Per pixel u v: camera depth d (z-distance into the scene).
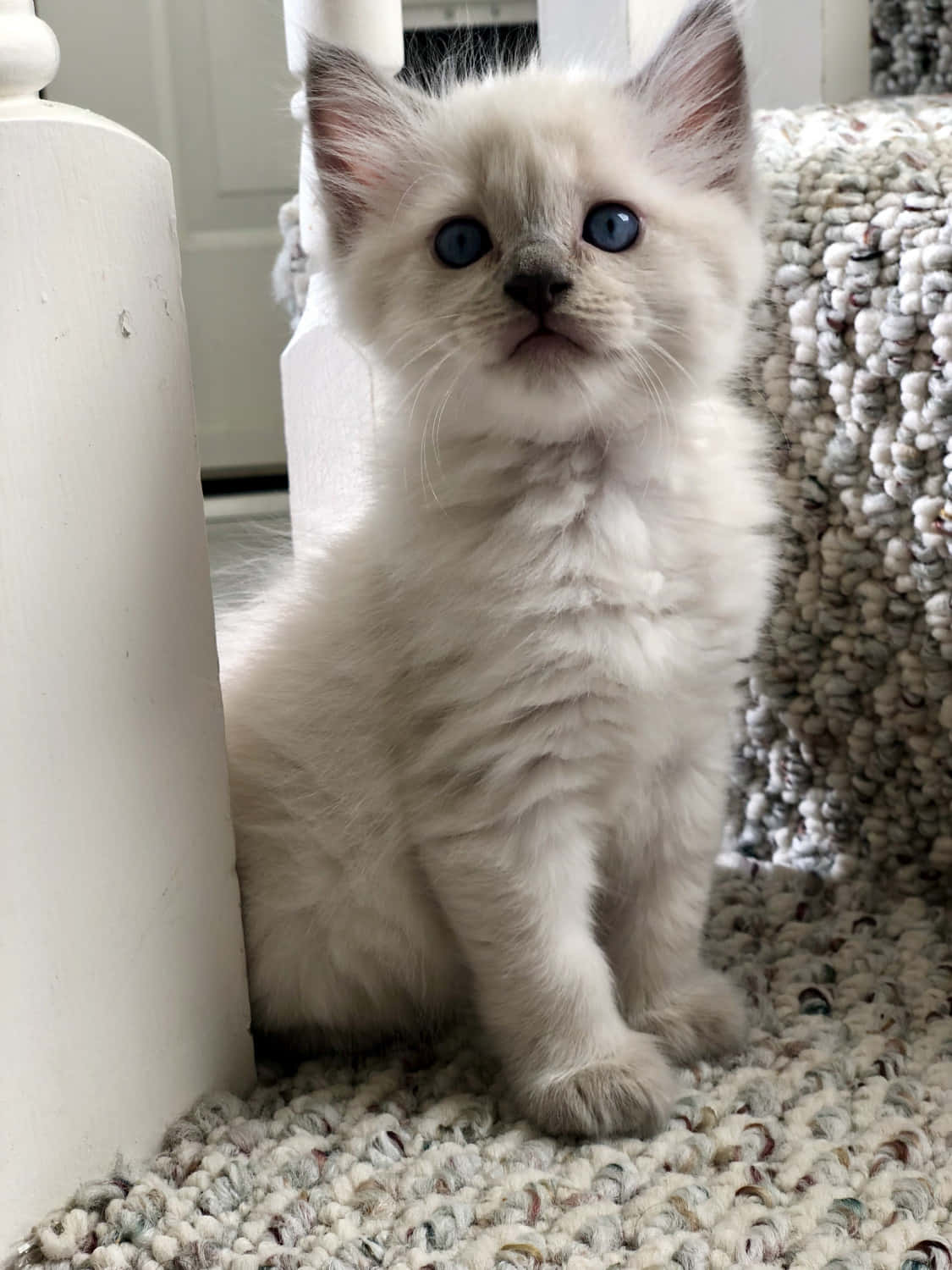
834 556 0.37
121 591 0.27
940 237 0.33
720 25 0.32
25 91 0.25
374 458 0.33
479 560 0.30
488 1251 0.26
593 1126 0.30
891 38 0.50
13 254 0.25
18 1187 0.27
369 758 0.32
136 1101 0.29
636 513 0.30
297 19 0.36
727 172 0.32
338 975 0.34
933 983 0.34
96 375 0.26
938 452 0.34
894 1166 0.28
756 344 0.36
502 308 0.28
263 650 0.35
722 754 0.34
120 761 0.28
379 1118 0.30
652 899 0.34
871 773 0.38
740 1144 0.29
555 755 0.30
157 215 0.27
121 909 0.28
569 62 0.38
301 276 0.43
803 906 0.38
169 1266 0.26
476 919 0.31
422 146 0.32
